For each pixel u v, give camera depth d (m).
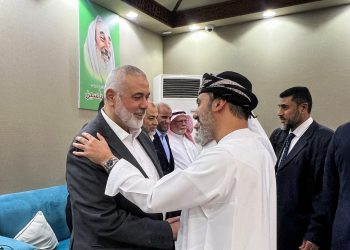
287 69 4.33
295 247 2.23
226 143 1.08
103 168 1.20
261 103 4.49
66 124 3.55
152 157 1.54
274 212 1.16
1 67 2.93
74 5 3.67
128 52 4.55
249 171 1.04
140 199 1.09
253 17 4.48
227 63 4.78
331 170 1.73
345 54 3.97
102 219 1.17
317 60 4.14
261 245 1.02
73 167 1.24
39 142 3.26
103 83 4.03
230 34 4.77
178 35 5.18
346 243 1.49
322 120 4.07
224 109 1.13
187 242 1.08
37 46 3.25
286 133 2.91
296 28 4.29
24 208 2.68
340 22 4.02
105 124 1.33
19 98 3.08
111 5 4.05
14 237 2.51
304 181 2.24
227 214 1.02
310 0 3.98
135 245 1.21
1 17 2.94
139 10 4.24
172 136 3.44
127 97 1.30
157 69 5.16
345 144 1.58
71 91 3.62
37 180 3.23
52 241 2.69
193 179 1.02
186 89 4.54
